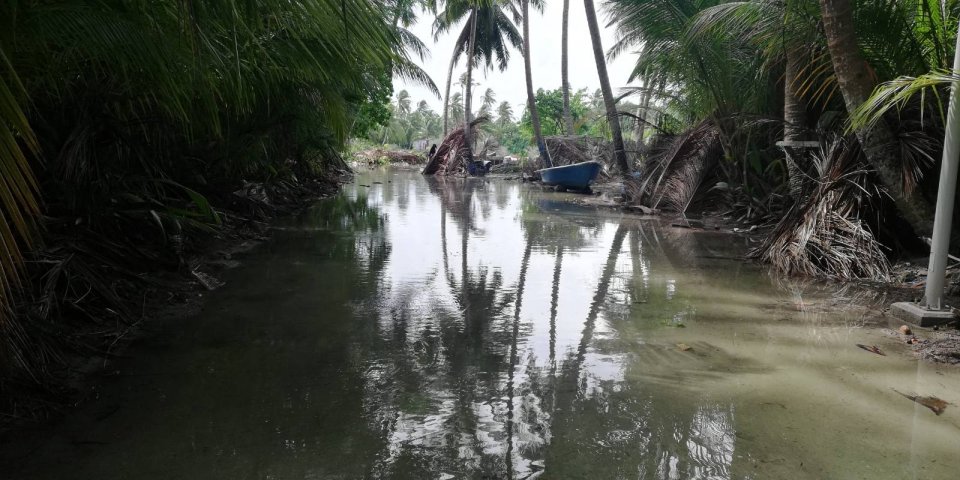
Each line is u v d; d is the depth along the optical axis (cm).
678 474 215
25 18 216
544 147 2119
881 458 229
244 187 863
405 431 243
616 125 1366
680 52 938
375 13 276
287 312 408
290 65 451
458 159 2573
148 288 425
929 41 562
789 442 241
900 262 582
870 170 571
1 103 183
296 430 241
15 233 313
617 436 243
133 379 288
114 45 243
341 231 797
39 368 273
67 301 341
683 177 1107
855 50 520
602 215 1102
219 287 471
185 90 364
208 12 271
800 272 577
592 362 328
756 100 945
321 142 1233
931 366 333
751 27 784
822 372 320
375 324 387
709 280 548
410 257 625
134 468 210
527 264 609
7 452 218
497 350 344
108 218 435
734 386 299
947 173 407
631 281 539
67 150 389
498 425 250
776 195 870
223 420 248
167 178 543
